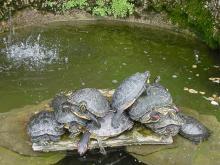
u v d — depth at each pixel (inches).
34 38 105.0
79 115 67.1
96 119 67.5
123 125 69.4
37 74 90.7
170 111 69.3
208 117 79.1
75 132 68.8
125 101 68.3
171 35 109.8
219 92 87.4
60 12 113.9
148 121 69.6
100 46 103.2
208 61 98.3
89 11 115.1
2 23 107.2
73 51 100.2
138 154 69.9
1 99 82.4
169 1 110.7
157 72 93.7
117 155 69.9
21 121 75.2
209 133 74.5
